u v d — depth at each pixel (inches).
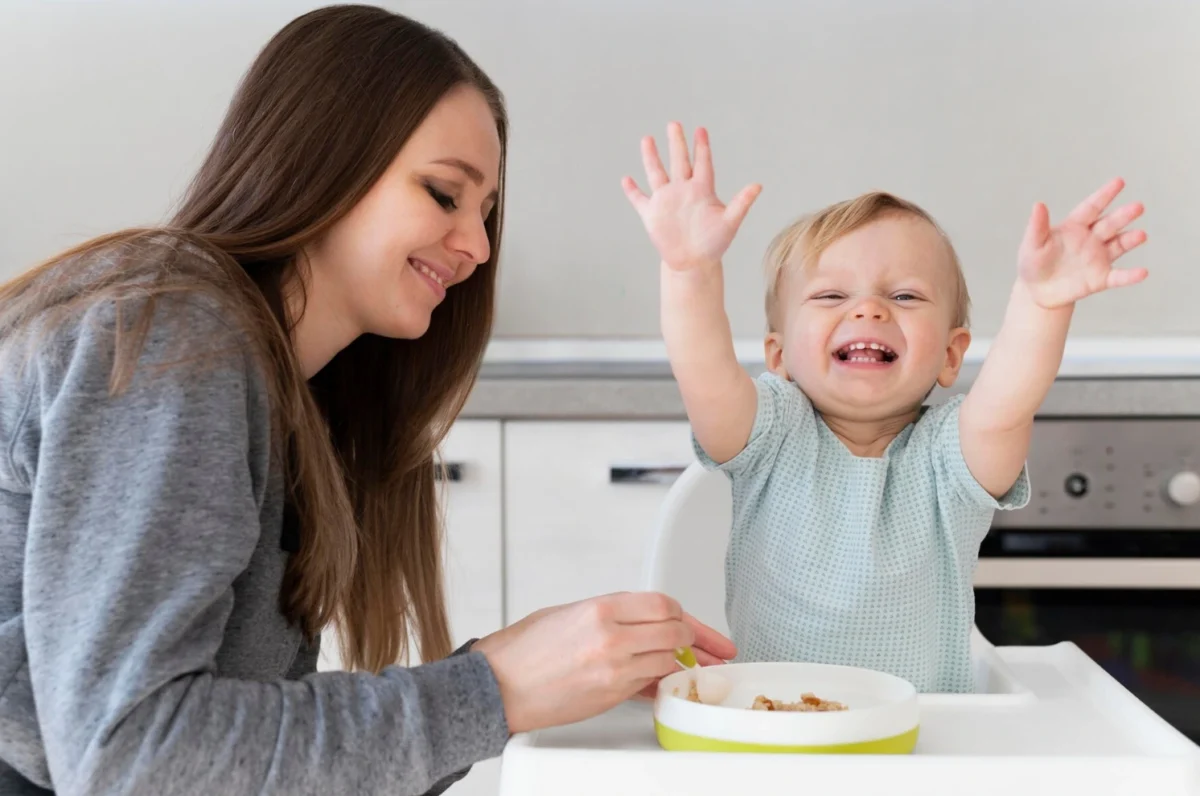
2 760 33.3
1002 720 30.8
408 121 38.1
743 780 25.2
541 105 96.1
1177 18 92.7
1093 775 24.9
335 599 39.0
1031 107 94.0
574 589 75.7
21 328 34.2
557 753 25.8
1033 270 34.2
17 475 33.2
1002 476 38.8
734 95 95.3
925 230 42.4
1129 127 93.6
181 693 29.9
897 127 94.7
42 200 96.7
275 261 38.6
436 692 31.8
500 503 75.9
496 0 95.5
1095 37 93.4
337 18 39.6
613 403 74.7
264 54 39.7
